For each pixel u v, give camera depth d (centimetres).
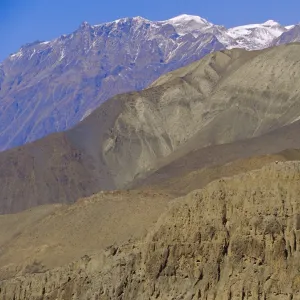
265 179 15438
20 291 17562
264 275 14900
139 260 16275
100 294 16462
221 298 15138
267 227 15050
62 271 17450
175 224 15950
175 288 15638
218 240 15462
